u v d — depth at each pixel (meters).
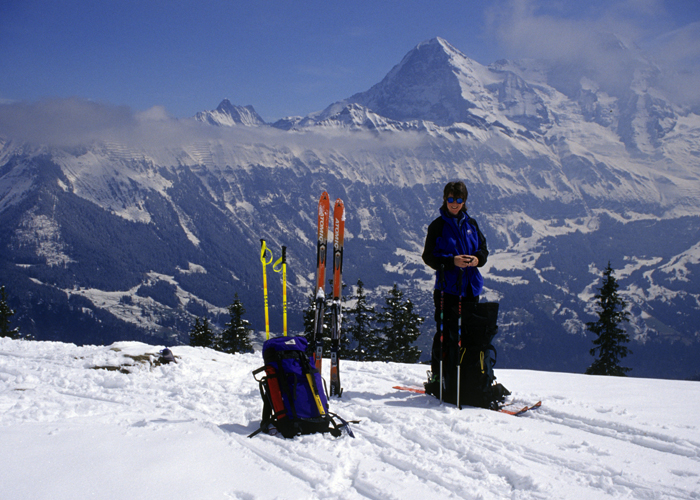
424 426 3.34
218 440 2.97
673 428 3.30
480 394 3.86
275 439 3.06
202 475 2.47
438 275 4.20
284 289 4.50
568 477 2.57
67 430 3.03
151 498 2.21
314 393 3.27
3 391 4.41
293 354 3.30
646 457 2.85
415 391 4.50
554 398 4.25
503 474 2.59
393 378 5.27
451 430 3.31
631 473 2.61
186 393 4.58
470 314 3.90
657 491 2.40
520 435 3.19
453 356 3.96
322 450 2.87
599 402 4.12
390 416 3.59
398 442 3.05
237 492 2.31
